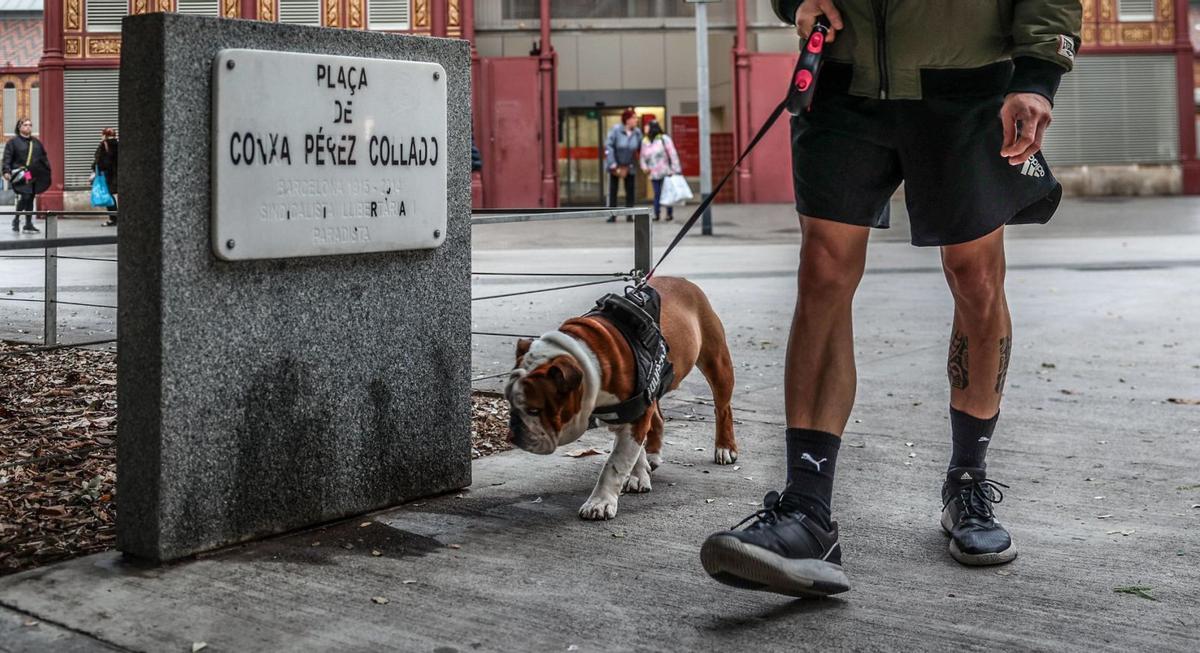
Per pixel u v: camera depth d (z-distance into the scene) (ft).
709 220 63.67
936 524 11.53
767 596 9.39
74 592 9.32
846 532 11.24
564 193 103.50
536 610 9.03
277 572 9.89
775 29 101.14
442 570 10.03
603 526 11.47
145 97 9.66
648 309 12.01
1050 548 10.71
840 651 8.18
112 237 11.60
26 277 37.32
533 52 98.58
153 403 9.85
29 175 70.59
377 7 95.55
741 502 12.41
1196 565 10.17
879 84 9.21
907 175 9.48
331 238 10.96
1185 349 23.98
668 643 8.34
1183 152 107.14
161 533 9.94
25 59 136.56
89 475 13.35
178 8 93.56
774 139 100.89
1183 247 51.31
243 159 10.11
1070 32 8.84
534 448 10.80
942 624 8.72
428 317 12.29
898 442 15.49
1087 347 24.36
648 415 12.05
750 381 20.43
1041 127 8.71
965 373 10.54
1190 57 106.01
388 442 11.94
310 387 11.08
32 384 19.72
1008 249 51.49
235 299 10.33
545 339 11.33
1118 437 15.75
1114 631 8.57
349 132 11.05
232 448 10.43
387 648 8.21
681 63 102.73
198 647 8.18
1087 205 91.45
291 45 10.53
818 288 9.50
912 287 36.27
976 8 9.00
